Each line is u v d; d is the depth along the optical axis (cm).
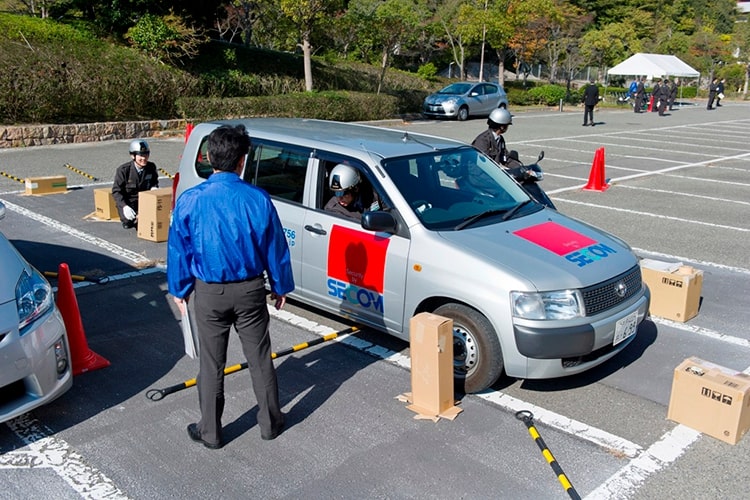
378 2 2853
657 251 841
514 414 442
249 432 415
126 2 2009
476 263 447
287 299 638
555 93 3650
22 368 380
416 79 3272
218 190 362
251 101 2016
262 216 367
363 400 456
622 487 367
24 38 1755
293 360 515
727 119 3003
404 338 496
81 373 486
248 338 386
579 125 2534
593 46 4612
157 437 409
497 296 434
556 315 429
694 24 6762
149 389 467
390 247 487
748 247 866
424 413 436
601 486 368
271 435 405
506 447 404
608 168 1500
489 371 448
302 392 466
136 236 843
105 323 577
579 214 1038
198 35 2111
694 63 5603
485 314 440
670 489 367
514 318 429
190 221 361
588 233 518
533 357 428
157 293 651
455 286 451
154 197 801
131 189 875
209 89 2102
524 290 428
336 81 2689
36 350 389
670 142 2030
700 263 793
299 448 399
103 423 423
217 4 2231
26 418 426
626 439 416
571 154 1708
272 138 586
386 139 578
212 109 1931
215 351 382
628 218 1015
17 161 1360
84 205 999
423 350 430
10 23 1797
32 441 402
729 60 5912
